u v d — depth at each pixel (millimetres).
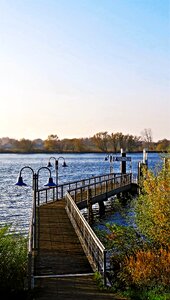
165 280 11977
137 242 15023
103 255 12531
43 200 42281
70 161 158750
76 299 11102
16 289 11328
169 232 15047
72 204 22156
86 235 16469
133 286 12219
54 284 12359
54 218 23250
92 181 62844
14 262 11547
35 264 14609
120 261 13461
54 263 14750
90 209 27484
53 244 17438
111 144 153625
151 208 15562
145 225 15547
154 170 16406
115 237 14977
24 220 33500
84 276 13172
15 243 12227
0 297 11023
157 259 12750
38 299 11031
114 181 39375
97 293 11672
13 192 54156
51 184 20906
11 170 104125
